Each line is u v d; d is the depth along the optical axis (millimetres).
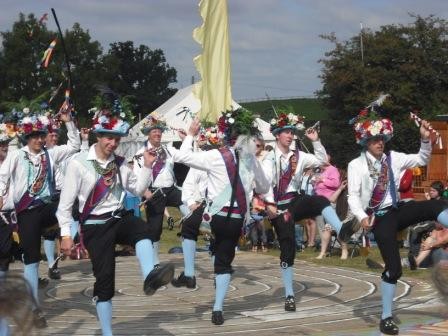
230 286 8773
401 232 6539
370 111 6484
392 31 30938
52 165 7004
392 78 30125
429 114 28531
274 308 7375
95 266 5645
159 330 6391
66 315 7102
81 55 40000
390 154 6320
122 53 71000
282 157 7418
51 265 9305
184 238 8195
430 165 18344
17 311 2150
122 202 5762
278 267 10562
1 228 7293
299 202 7352
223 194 6516
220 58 10148
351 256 11383
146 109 68562
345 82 30359
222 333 6250
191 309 7383
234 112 6625
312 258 11508
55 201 6957
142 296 8125
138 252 5566
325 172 11695
